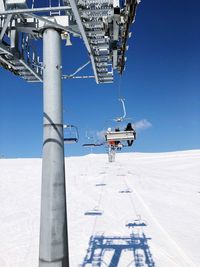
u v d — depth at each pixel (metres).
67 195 25.39
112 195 25.34
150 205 21.80
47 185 5.31
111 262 11.77
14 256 12.82
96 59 7.15
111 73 7.82
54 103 5.43
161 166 49.22
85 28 5.79
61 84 5.58
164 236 14.94
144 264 11.45
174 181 33.12
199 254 12.45
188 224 16.98
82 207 21.44
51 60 5.52
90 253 12.80
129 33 6.28
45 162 5.36
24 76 8.17
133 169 43.66
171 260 11.91
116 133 11.54
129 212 19.91
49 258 5.20
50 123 5.39
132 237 14.88
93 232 15.83
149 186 29.62
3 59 6.90
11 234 15.96
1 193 26.27
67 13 5.66
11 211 20.73
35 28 6.03
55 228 5.25
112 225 17.08
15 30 6.31
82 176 36.09
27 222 18.22
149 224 17.11
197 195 25.44
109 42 6.71
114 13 5.52
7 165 44.41
